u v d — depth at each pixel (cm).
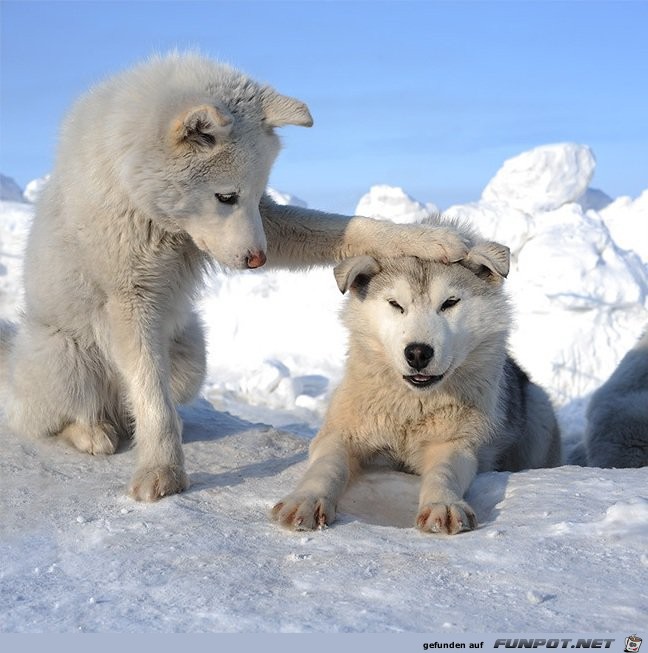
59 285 525
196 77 490
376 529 413
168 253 504
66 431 571
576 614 306
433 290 478
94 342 547
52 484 499
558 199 1346
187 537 403
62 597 338
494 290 500
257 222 488
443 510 405
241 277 1224
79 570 370
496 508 441
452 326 475
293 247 534
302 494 425
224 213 479
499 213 1212
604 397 665
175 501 461
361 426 508
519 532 391
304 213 530
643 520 388
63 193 509
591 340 1041
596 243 1135
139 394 495
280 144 509
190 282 538
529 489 455
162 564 371
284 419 894
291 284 1204
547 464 611
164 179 467
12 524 434
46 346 548
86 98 512
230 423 643
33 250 548
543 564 352
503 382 536
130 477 509
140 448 490
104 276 500
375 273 501
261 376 989
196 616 314
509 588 330
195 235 485
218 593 334
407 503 477
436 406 495
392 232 508
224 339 1170
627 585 330
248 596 330
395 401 497
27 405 564
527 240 1195
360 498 482
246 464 539
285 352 1132
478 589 330
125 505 458
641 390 652
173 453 486
